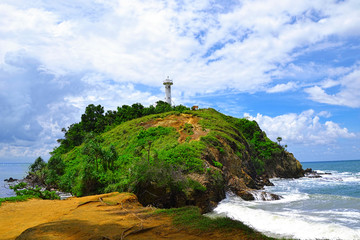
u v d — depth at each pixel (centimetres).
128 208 1521
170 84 8406
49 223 1138
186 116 5450
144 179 2525
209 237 897
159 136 4550
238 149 4403
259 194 3138
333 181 5616
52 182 3872
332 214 2091
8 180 5944
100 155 3269
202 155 3300
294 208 2452
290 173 6938
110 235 938
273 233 1571
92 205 1608
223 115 7400
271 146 6950
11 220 1315
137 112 6844
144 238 892
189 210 1280
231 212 2344
